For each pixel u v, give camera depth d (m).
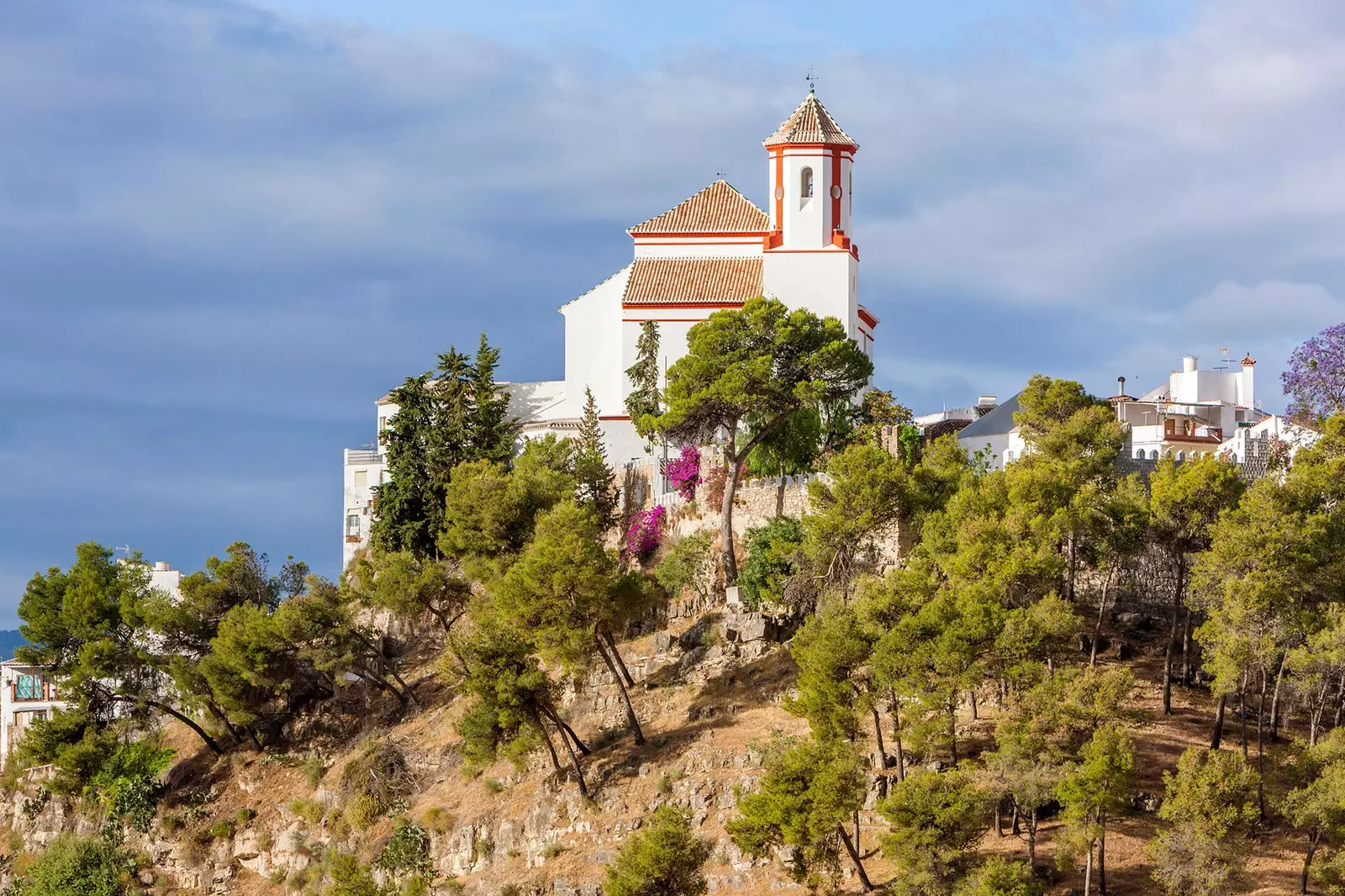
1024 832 82.94
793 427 113.94
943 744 84.94
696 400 110.75
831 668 85.38
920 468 103.38
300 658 116.88
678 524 117.06
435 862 100.44
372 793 108.75
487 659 98.06
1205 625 85.12
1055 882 78.94
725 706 100.31
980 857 79.38
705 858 85.31
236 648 116.75
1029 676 83.06
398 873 100.38
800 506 109.94
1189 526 91.00
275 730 120.50
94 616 122.94
